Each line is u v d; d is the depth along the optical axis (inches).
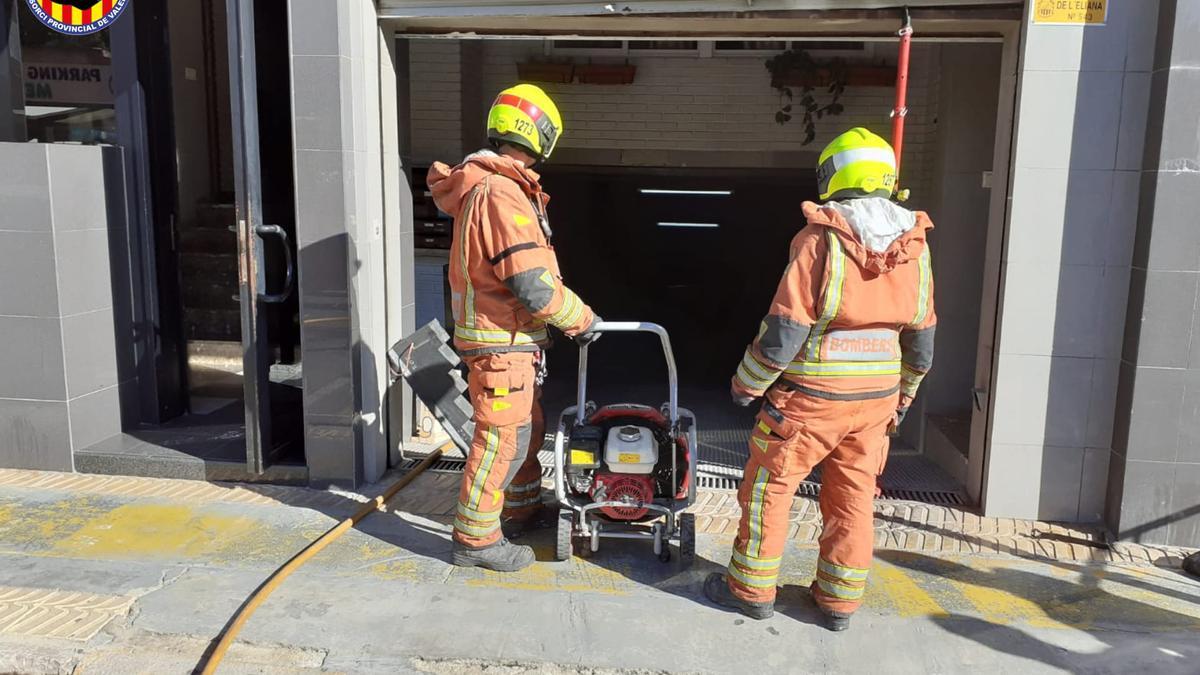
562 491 148.9
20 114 217.5
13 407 193.5
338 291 179.0
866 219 121.3
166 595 140.3
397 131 195.3
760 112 285.4
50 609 135.2
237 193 175.6
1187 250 154.6
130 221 207.5
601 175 359.9
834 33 175.2
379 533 165.9
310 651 126.3
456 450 214.2
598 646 128.5
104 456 193.3
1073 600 143.9
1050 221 163.0
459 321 146.5
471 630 131.8
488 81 298.0
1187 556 158.1
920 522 172.7
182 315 224.2
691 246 426.6
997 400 170.1
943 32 171.2
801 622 136.0
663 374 310.7
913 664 125.6
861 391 125.8
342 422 184.5
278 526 168.2
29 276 187.6
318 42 171.3
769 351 122.5
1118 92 158.4
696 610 139.3
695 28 177.2
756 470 133.5
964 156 215.0
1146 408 159.9
